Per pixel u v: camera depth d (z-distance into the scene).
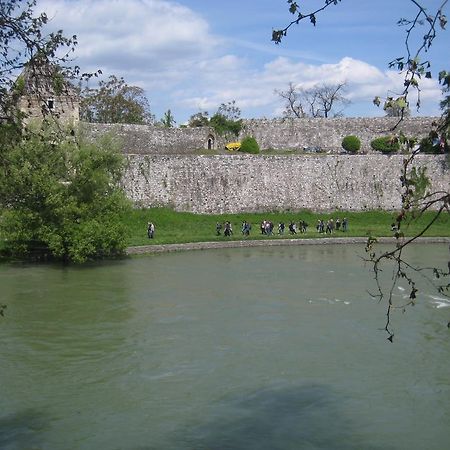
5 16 11.05
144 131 66.69
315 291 33.16
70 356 22.38
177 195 63.12
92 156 42.66
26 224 39.59
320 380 20.17
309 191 65.25
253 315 28.14
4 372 20.75
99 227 40.56
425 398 18.77
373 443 15.95
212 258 44.75
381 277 37.16
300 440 16.08
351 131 71.19
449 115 7.47
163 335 24.95
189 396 18.91
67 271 38.59
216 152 68.62
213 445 15.83
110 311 28.62
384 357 22.38
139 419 17.36
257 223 61.84
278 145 72.00
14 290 32.84
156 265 41.28
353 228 59.72
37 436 16.33
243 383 19.92
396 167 65.19
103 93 88.19
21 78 11.77
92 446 15.83
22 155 37.94
